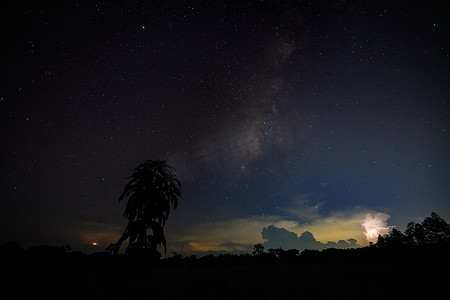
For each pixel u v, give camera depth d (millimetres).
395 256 41188
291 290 11609
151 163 16453
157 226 14703
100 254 37250
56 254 38656
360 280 14734
